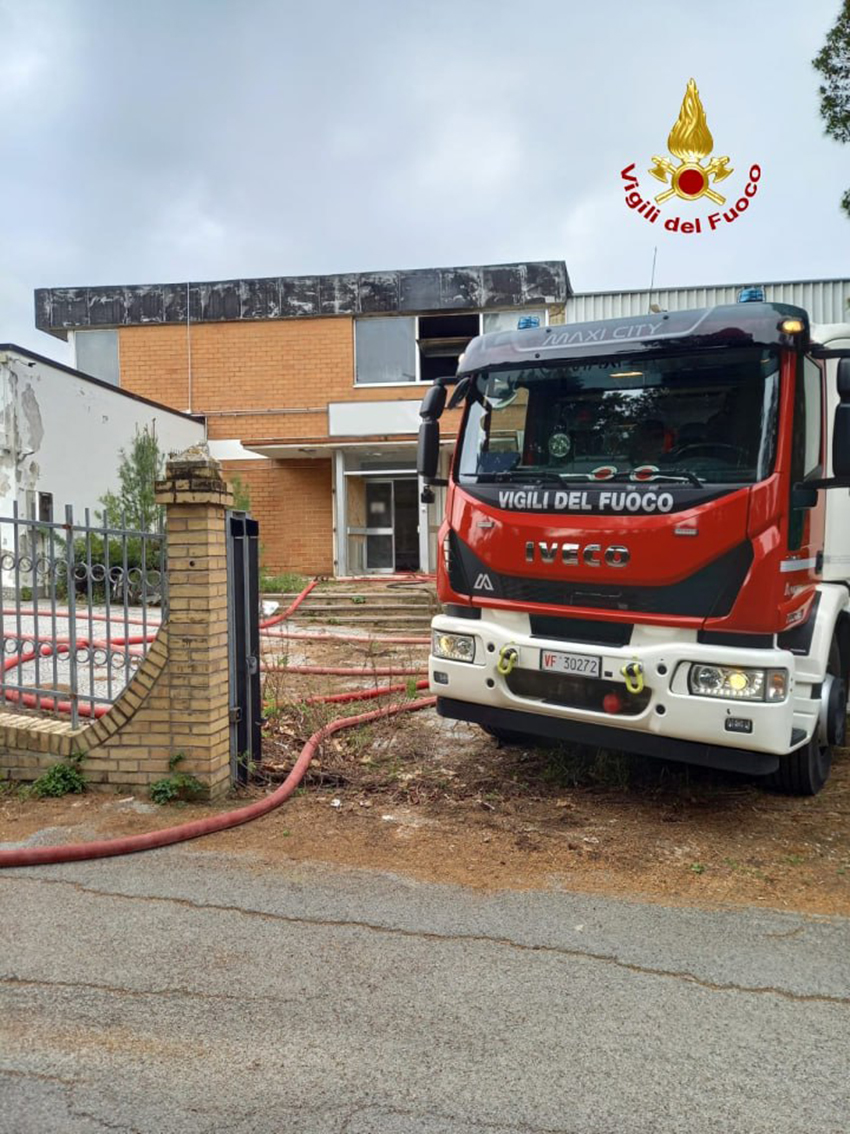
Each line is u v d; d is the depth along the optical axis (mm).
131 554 6699
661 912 3865
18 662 5723
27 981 3223
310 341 18328
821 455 5164
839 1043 2881
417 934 3621
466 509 5453
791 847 4680
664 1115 2518
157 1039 2875
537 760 6219
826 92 9734
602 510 4832
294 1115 2508
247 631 5484
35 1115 2500
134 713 5148
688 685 4594
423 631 12688
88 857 4336
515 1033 2920
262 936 3586
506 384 5492
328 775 5648
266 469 18672
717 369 4773
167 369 18625
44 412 13570
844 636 5789
